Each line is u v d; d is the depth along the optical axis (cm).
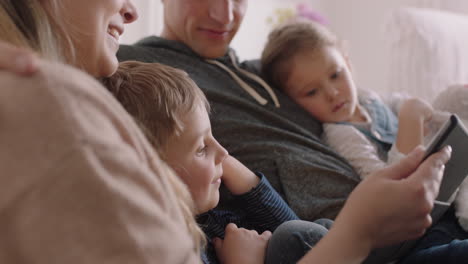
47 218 28
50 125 29
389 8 313
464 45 221
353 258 52
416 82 213
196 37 122
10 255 29
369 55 328
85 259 29
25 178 28
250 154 106
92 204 29
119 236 30
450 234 89
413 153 56
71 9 57
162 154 69
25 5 49
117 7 61
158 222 32
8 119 29
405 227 52
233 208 93
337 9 346
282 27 145
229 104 112
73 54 58
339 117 133
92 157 30
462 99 126
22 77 30
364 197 52
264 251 75
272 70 139
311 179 106
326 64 133
